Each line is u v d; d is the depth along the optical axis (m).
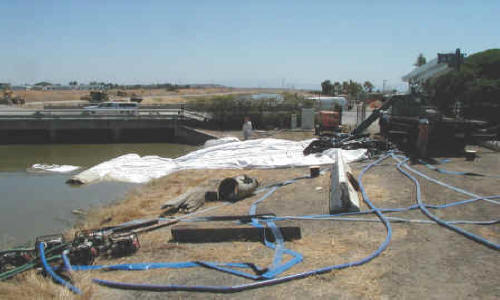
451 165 12.23
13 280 5.83
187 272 5.64
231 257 6.09
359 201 8.78
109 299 4.96
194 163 15.55
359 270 5.43
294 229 6.75
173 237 6.98
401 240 6.49
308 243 6.54
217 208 9.10
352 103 45.22
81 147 25.66
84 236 6.94
